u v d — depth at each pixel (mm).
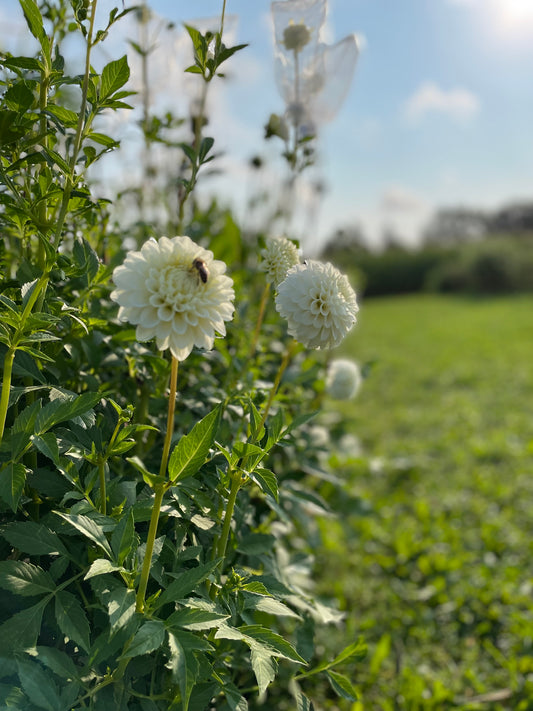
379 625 3318
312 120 2121
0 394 1252
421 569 3861
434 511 4770
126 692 1283
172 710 1296
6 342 1151
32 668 1118
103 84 1279
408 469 5492
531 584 3648
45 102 1332
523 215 44531
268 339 2674
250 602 1400
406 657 3092
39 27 1270
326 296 1388
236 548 1623
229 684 1372
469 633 3305
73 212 1561
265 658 1227
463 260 26312
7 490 1133
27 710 1133
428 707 2627
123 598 1102
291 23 2059
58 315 1410
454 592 3639
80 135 1272
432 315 18812
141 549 1237
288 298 1422
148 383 1700
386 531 4387
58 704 1104
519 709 2639
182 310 1041
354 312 1467
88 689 1180
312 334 1411
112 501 1349
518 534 4328
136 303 1052
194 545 1431
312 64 2080
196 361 1955
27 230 1460
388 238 31656
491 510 4793
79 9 1250
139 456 1694
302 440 2609
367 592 3611
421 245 32906
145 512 1242
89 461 1366
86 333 1521
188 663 1062
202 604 1167
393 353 11977
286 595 1623
